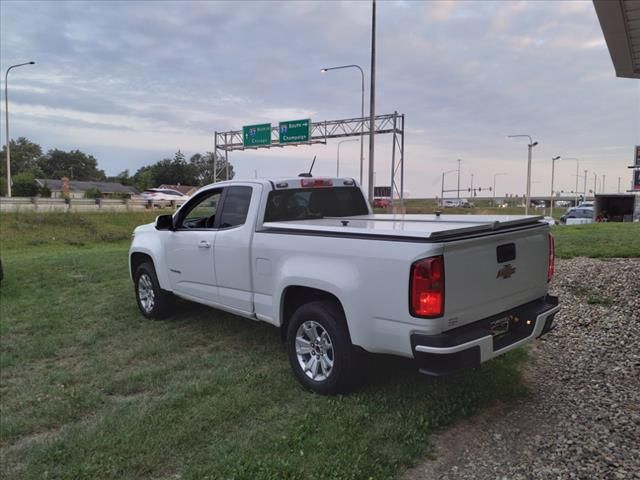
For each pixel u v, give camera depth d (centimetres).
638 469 292
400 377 430
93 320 650
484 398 392
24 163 11256
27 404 412
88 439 342
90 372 475
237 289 495
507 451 318
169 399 400
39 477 305
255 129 3316
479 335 338
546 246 417
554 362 470
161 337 572
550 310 400
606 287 697
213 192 546
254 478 288
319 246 395
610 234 1371
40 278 954
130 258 678
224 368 465
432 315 322
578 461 303
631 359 462
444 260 325
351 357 383
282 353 505
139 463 313
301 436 332
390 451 314
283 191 495
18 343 567
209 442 336
